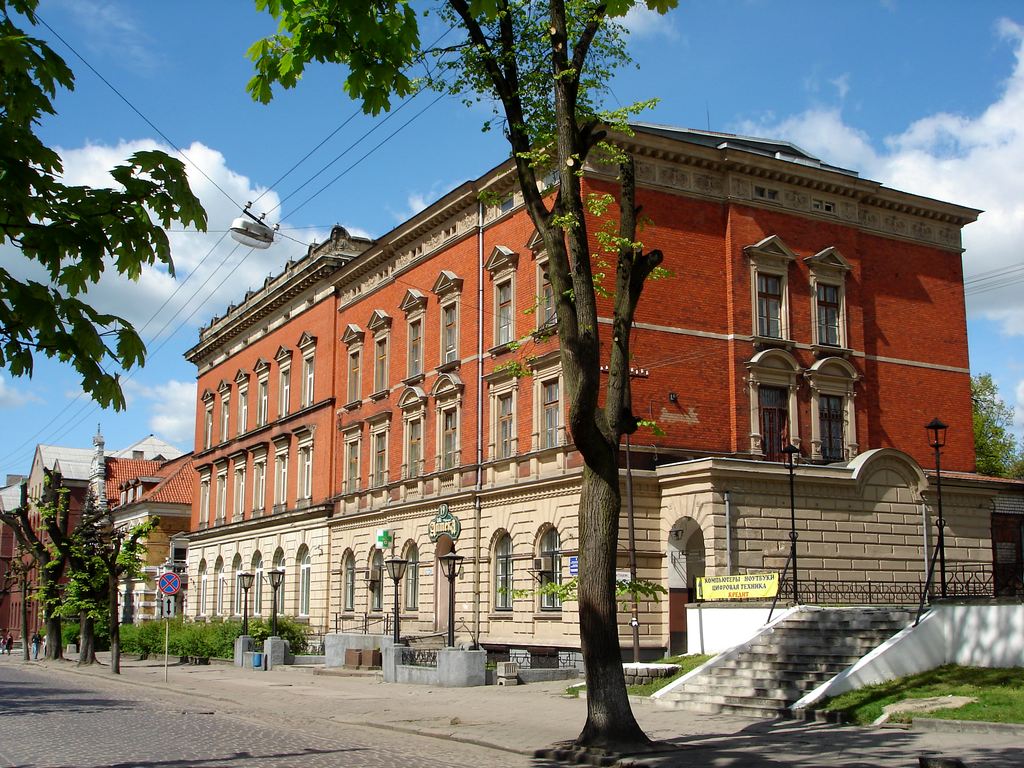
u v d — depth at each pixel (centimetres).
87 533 4588
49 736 1619
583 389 1419
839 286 3516
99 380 585
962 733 1492
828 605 2384
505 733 1673
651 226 3188
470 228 3700
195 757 1349
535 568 3173
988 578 3297
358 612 4262
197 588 6156
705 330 3219
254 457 5506
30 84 598
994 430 6406
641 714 1858
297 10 898
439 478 3766
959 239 3916
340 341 4700
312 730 1778
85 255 575
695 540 3175
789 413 3312
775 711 1759
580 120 1623
